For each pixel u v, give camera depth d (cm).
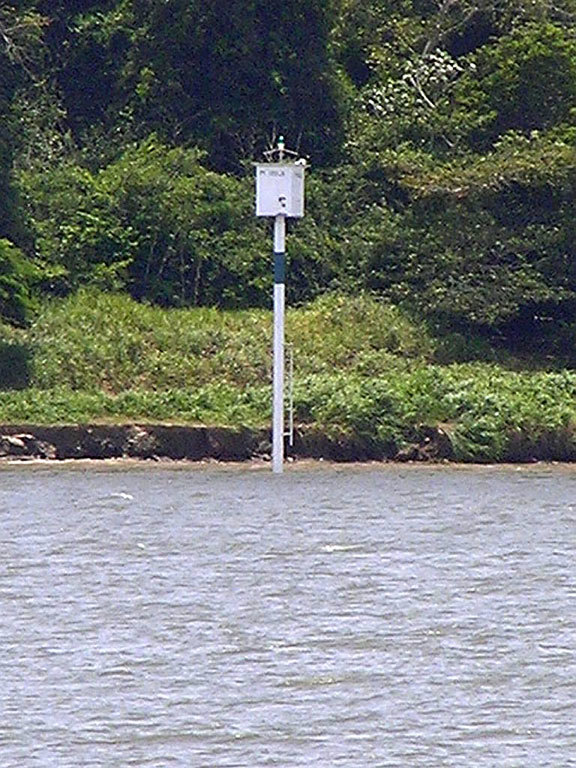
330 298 14450
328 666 6244
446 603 7231
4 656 6338
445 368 13475
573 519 9512
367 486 10800
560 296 14200
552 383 12975
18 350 13000
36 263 13912
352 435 12062
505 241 14325
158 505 9812
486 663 6294
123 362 13150
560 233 14350
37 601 7181
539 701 5856
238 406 12356
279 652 6425
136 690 5950
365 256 14775
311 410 12206
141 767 5206
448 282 14325
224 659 6331
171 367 13150
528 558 8250
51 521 9162
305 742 5431
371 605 7181
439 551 8419
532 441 12256
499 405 12369
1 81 13588
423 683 6047
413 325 14138
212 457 11962
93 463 11731
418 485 10900
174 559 8125
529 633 6719
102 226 14662
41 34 14850
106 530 8900
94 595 7312
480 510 9788
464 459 12125
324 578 7719
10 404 12169
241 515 9475
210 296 14700
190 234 14712
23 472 11231
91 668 6200
